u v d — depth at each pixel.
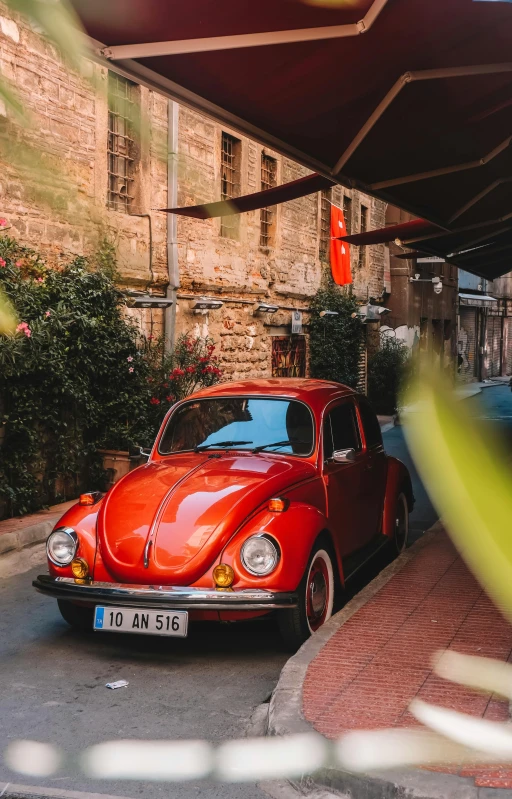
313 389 6.71
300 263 19.55
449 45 3.86
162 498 5.32
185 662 5.14
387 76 4.34
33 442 9.38
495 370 45.72
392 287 28.67
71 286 10.06
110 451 10.88
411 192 7.41
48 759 3.78
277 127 5.13
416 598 5.89
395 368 24.42
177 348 13.11
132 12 2.35
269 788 3.49
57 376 9.57
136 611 4.89
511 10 3.35
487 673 4.41
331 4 2.33
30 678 4.86
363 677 4.38
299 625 5.09
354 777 3.34
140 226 12.29
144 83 3.99
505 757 3.44
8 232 9.23
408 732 3.70
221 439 6.33
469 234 10.32
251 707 4.42
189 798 3.40
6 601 6.52
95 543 5.18
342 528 6.20
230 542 4.97
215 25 3.10
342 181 6.57
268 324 17.94
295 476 5.71
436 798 3.17
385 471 7.37
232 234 15.88
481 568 6.79
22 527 8.53
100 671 4.98
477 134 5.62
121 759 3.77
